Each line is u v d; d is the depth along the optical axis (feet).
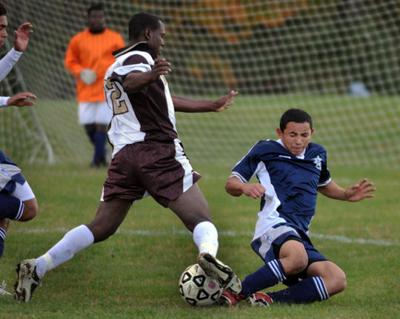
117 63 60.18
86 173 131.75
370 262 78.38
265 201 61.87
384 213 105.19
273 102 211.00
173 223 96.07
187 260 78.74
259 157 62.23
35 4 144.97
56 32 153.89
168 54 197.98
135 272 73.56
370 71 214.90
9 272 72.13
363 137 180.96
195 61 203.72
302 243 59.67
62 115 161.38
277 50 203.92
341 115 198.70
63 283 68.95
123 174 60.49
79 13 157.28
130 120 60.59
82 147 158.61
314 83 214.90
